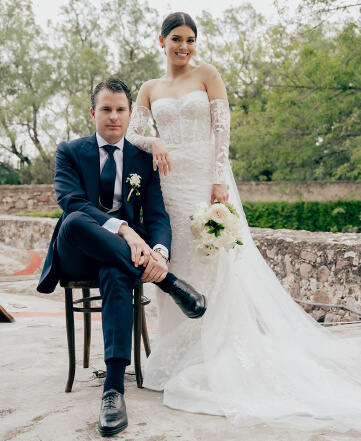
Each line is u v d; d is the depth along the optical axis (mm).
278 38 12383
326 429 1812
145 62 23719
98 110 2338
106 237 2021
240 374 2225
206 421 1910
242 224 2502
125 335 1953
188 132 2570
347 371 2414
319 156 14938
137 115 2773
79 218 2043
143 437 1744
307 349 2512
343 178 15859
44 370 2699
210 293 2467
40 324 4160
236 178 18375
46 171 24609
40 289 2301
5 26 24484
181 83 2654
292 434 1764
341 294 4883
